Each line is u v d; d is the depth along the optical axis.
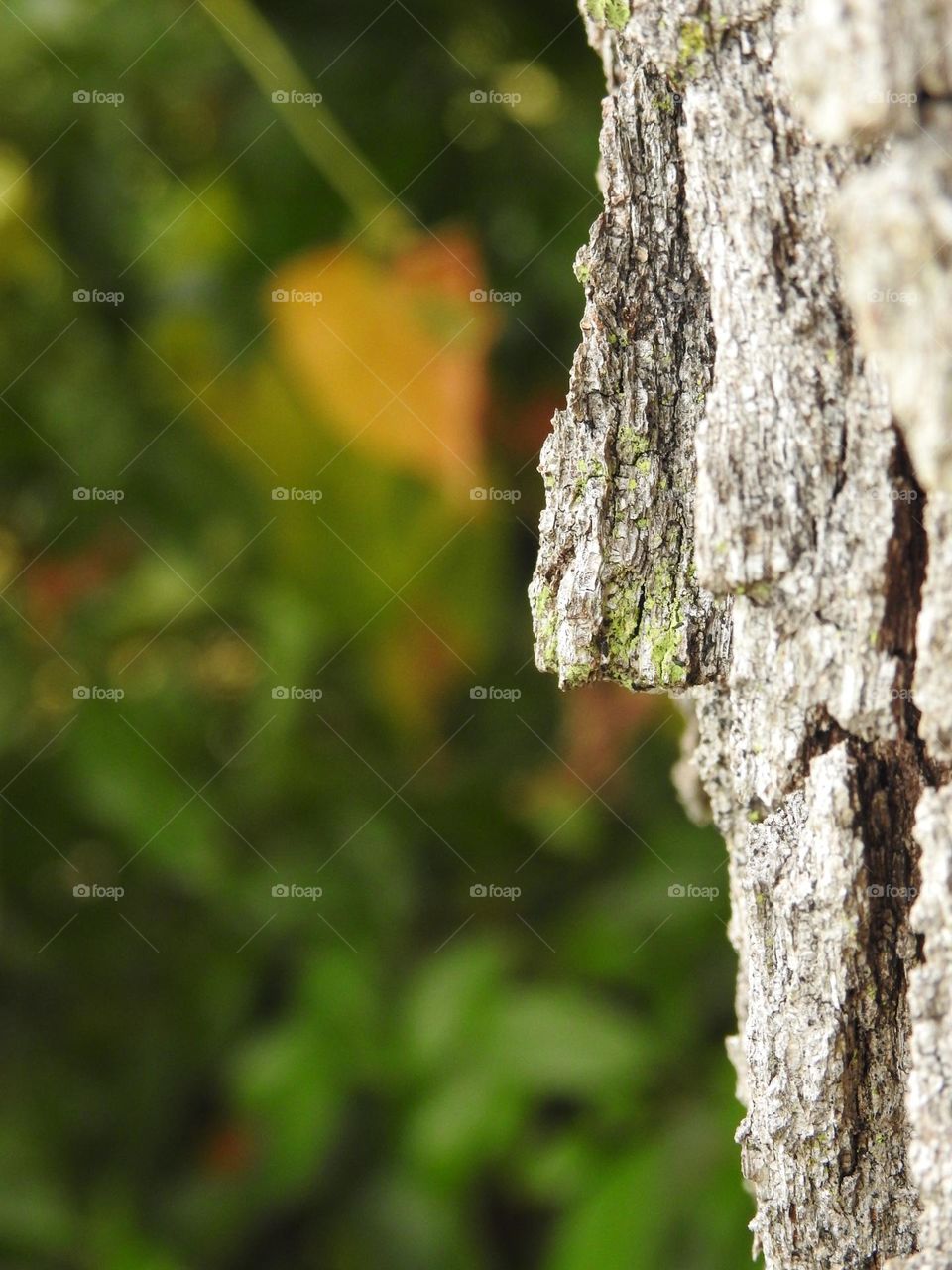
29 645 1.12
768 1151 0.67
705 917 1.03
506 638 1.14
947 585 0.65
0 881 1.11
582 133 1.04
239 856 1.12
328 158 1.03
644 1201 0.88
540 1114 1.06
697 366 0.68
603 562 0.68
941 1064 0.65
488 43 1.05
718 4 0.66
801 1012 0.66
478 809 1.15
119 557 1.16
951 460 0.64
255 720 1.12
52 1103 1.08
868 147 0.65
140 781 1.08
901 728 0.66
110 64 1.09
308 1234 1.04
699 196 0.67
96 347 1.16
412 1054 1.02
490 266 1.10
